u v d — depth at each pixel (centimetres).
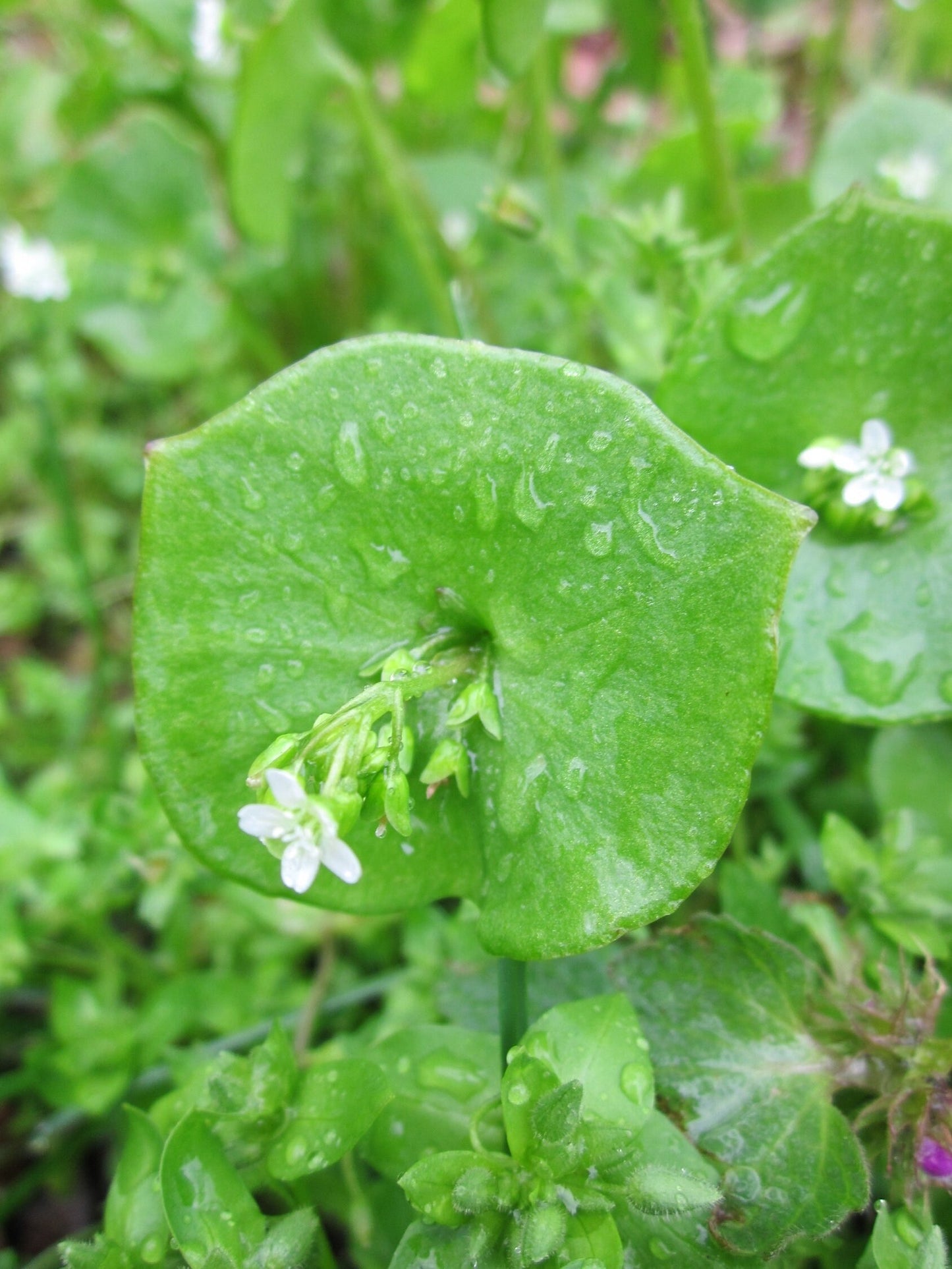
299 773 6
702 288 11
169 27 16
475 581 7
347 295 19
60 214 17
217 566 7
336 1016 12
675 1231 7
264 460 7
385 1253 9
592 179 17
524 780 7
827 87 17
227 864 8
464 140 20
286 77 13
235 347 18
